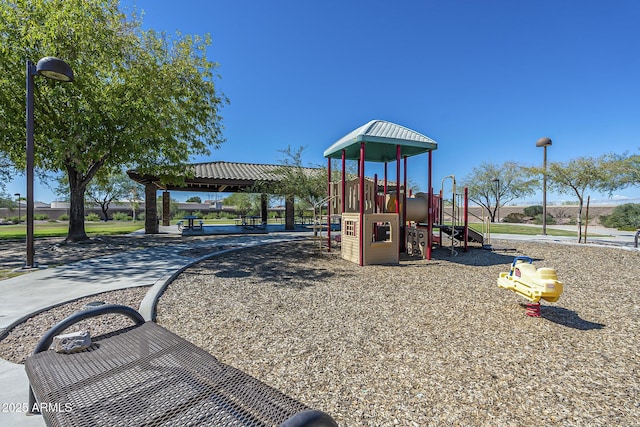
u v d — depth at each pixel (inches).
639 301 177.3
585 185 443.2
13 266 265.9
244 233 616.7
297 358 106.8
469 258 336.2
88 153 355.3
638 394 86.4
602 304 171.8
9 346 113.3
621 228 772.0
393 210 376.2
